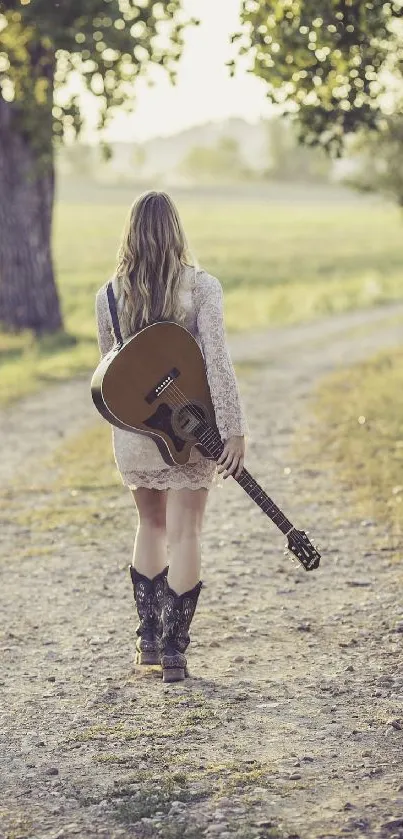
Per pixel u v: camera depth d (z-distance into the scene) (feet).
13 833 11.25
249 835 10.91
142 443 15.07
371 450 33.73
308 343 78.79
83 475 32.63
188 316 14.94
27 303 73.31
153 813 11.52
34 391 52.31
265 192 573.33
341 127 28.07
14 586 21.62
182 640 15.94
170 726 14.08
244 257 204.44
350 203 518.78
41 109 55.88
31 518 27.45
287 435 38.55
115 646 17.75
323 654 16.81
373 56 25.29
